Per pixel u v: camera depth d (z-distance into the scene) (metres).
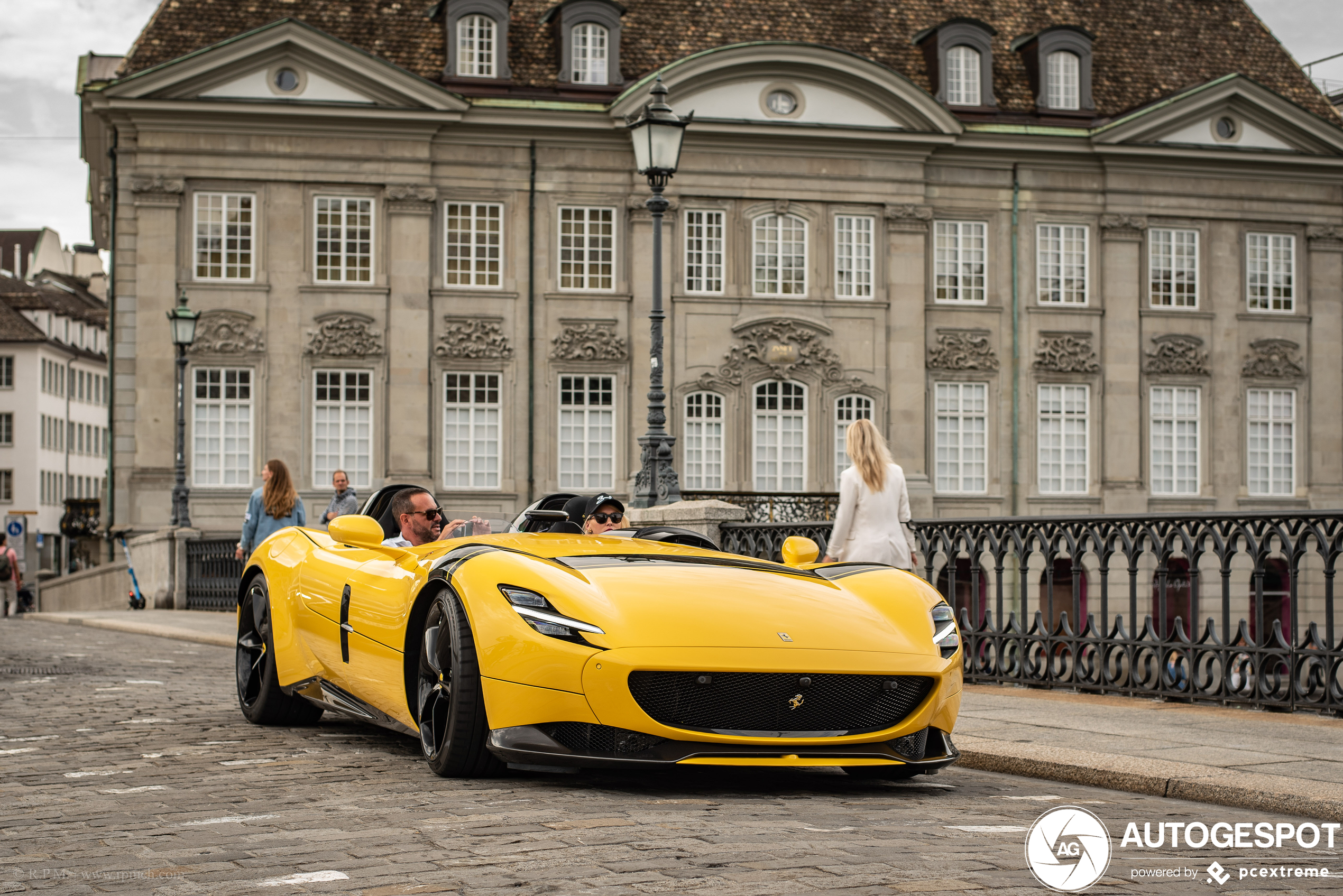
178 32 33.97
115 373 32.50
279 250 33.03
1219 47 40.62
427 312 33.59
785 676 5.32
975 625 11.20
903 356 35.88
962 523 11.35
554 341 34.25
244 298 32.88
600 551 6.23
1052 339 36.72
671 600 5.50
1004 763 6.79
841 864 4.13
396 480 33.28
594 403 34.53
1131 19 40.44
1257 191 37.91
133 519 32.19
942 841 4.59
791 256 35.50
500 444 33.97
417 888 3.81
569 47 35.00
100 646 15.67
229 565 23.83
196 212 32.84
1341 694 8.15
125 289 32.56
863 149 35.62
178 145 32.59
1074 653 10.11
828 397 35.47
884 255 35.88
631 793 5.48
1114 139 36.56
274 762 6.39
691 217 35.12
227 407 32.88
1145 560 33.25
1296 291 38.31
